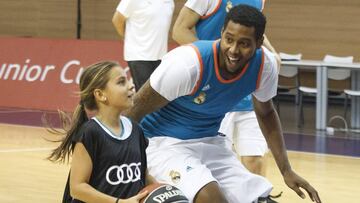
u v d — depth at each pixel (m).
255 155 6.80
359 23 17.33
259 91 5.20
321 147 12.23
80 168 4.51
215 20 6.22
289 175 5.41
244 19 4.62
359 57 17.39
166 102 4.98
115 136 4.62
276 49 18.45
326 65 14.26
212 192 4.90
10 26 21.81
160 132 5.27
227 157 5.39
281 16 18.30
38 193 8.05
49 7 21.09
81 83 4.71
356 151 11.83
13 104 16.11
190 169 5.01
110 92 4.61
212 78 4.88
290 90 16.89
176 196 4.47
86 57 15.36
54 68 15.76
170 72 4.84
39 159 10.15
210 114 5.16
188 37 6.25
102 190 4.54
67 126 4.84
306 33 18.03
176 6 18.97
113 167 4.57
